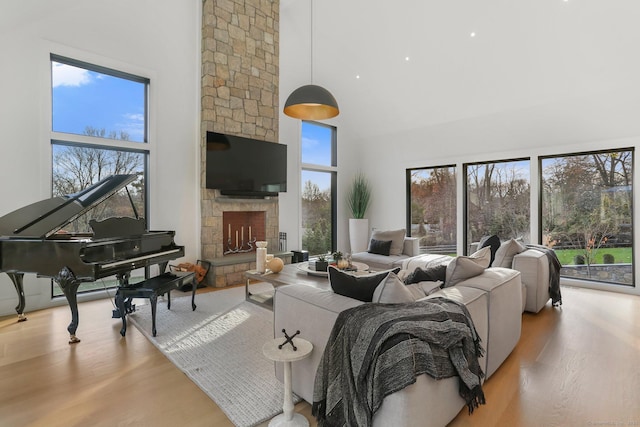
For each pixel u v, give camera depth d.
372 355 1.44
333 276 2.03
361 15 5.12
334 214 7.34
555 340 2.93
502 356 2.41
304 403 2.00
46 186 3.88
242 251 5.78
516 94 5.12
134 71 4.54
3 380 2.27
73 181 4.17
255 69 5.57
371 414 1.43
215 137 5.02
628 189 4.54
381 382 1.39
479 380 1.77
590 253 4.87
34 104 3.79
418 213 6.72
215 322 3.39
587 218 4.87
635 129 4.32
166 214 4.89
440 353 1.55
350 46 5.70
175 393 2.12
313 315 1.86
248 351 2.73
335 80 6.50
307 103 3.38
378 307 1.68
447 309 1.75
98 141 4.28
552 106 4.94
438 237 6.43
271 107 5.79
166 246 3.94
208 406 1.99
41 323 3.38
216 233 5.19
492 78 5.12
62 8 3.94
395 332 1.45
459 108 5.78
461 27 4.71
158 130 4.79
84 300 4.16
